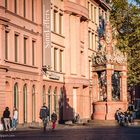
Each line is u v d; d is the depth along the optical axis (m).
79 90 70.56
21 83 53.38
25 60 55.31
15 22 52.25
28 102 55.22
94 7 84.06
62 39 67.19
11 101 50.47
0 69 47.78
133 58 83.31
